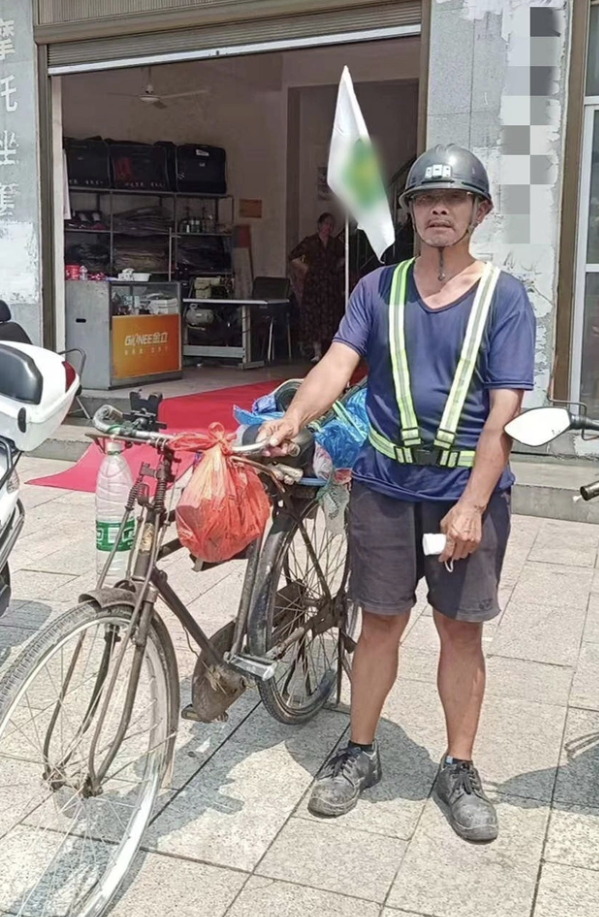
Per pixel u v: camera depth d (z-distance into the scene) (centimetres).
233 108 1240
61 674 205
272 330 1159
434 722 307
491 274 235
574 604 408
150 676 229
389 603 250
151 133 1186
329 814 253
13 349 290
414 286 239
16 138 745
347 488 286
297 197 1272
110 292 890
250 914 217
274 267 1287
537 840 245
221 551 224
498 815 256
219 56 671
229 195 1242
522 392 231
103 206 1146
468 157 228
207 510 217
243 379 999
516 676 340
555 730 302
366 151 382
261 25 650
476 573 241
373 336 244
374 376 246
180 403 818
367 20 614
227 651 259
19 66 735
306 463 270
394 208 1209
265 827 250
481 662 256
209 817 254
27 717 210
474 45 571
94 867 225
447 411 234
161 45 688
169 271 1166
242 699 321
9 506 287
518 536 502
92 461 638
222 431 228
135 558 224
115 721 214
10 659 346
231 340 1128
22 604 402
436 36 581
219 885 227
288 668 289
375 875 231
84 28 704
